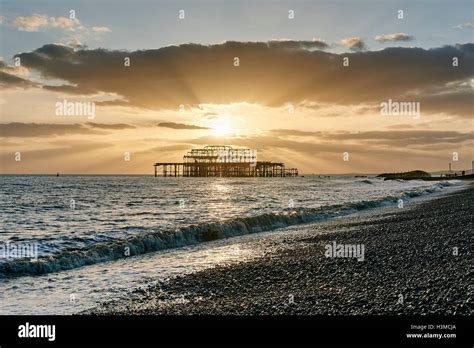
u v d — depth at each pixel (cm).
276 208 3966
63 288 1297
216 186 11069
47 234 2392
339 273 1308
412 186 8900
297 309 979
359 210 3675
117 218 3234
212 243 2161
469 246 1623
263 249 1870
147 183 13550
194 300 1103
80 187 9775
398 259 1455
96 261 1727
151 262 1698
